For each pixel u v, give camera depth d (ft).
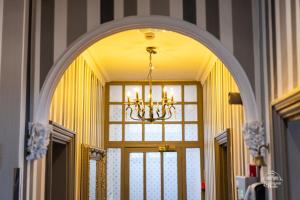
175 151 20.94
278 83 8.04
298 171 7.89
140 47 15.80
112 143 20.98
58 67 9.39
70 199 13.25
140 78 20.86
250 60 9.27
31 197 9.27
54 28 9.53
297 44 6.99
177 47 15.75
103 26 9.40
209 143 18.81
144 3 9.48
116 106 21.22
